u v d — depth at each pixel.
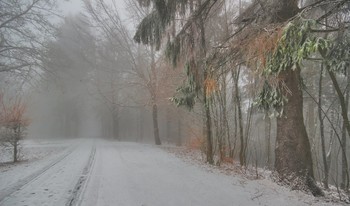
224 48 9.89
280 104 8.46
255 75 8.38
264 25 7.95
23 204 6.56
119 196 7.18
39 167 12.60
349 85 13.13
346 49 6.89
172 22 11.09
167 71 25.16
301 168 8.88
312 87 19.94
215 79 10.47
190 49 11.30
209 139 14.19
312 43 6.09
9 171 11.73
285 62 6.89
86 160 14.66
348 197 8.66
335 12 7.22
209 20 12.50
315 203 7.02
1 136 16.09
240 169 12.53
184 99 12.38
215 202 6.74
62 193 7.54
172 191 7.71
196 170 11.28
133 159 14.85
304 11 6.91
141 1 10.89
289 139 9.02
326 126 24.97
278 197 7.31
